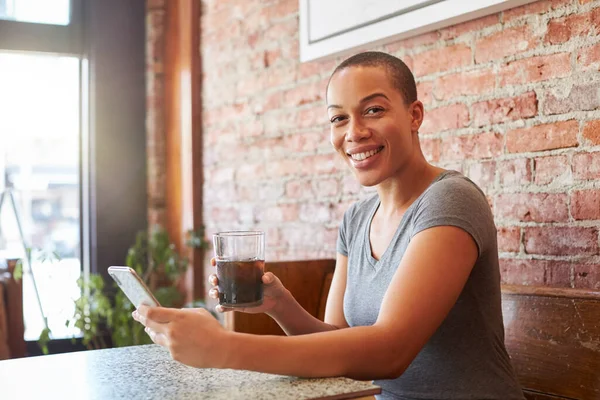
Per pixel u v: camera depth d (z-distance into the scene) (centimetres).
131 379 110
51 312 346
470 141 189
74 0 357
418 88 205
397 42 212
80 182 363
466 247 117
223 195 311
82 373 116
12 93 347
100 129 356
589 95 159
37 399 99
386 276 132
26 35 346
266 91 279
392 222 137
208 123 325
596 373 138
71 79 362
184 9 335
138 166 365
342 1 225
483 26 185
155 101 360
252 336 102
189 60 331
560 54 166
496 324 129
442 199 121
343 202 237
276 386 101
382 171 132
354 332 106
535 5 171
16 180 348
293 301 134
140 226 366
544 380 148
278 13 271
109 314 309
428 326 110
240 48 297
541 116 170
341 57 235
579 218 161
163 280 353
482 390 123
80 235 363
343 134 135
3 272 253
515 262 177
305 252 256
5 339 246
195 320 99
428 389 127
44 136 354
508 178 179
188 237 331
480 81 186
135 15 364
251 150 290
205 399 95
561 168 166
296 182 261
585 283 160
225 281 116
